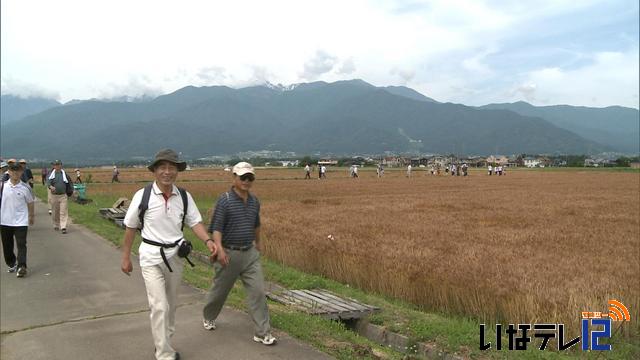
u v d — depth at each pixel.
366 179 64.00
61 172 15.34
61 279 9.40
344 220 18.19
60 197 15.36
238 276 6.07
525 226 17.03
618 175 75.69
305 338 6.12
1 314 7.26
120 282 9.09
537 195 33.50
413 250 11.16
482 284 7.95
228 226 5.91
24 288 8.79
